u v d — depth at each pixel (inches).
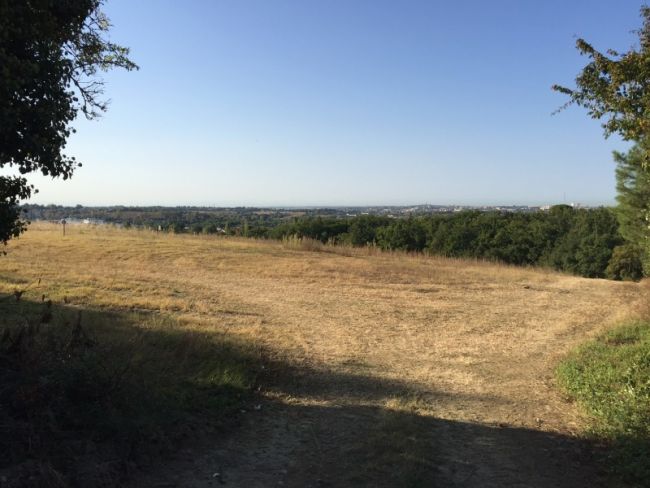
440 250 2215.8
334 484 175.2
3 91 178.7
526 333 509.7
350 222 2532.0
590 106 296.2
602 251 1866.4
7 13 180.4
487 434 236.4
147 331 347.9
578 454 215.8
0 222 226.5
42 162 202.5
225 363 297.6
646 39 277.7
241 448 202.8
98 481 156.1
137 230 1363.2
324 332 466.0
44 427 167.0
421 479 178.4
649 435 214.4
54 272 652.7
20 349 195.5
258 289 706.2
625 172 1278.3
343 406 265.3
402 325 525.3
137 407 199.2
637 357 324.2
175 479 171.8
